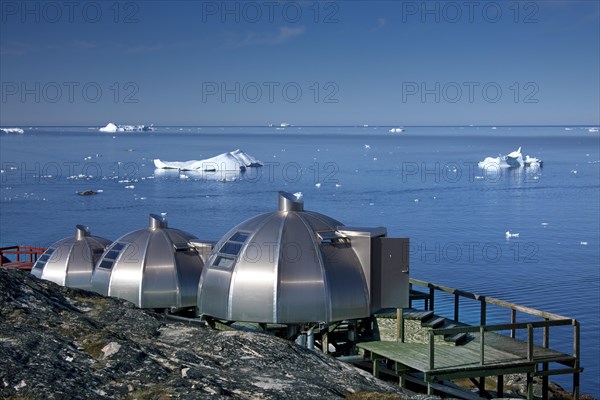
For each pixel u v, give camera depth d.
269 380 9.76
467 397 18.19
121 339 10.56
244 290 18.23
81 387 8.60
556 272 62.25
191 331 11.79
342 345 19.03
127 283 22.41
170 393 8.59
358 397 9.67
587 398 23.22
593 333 40.62
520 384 22.03
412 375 19.02
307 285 18.05
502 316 42.38
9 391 8.24
